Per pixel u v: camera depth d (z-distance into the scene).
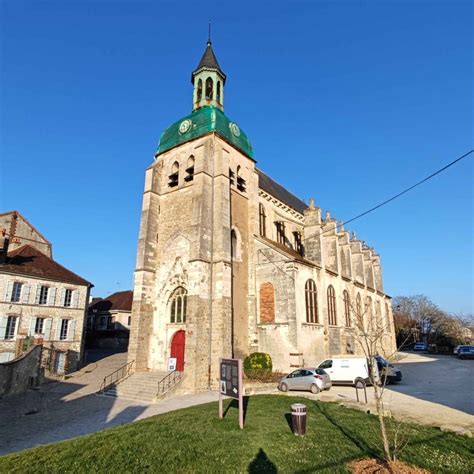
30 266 32.56
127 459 8.45
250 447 9.05
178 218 26.67
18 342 28.70
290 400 15.41
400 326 70.38
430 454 8.52
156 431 10.49
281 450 8.84
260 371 21.81
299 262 25.78
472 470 7.70
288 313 24.11
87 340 55.00
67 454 8.81
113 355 42.19
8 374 20.33
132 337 24.56
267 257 26.41
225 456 8.52
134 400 18.67
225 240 23.78
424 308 78.38
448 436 9.95
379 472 7.44
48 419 15.05
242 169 29.50
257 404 14.54
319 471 7.61
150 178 28.56
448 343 62.19
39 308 31.41
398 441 9.45
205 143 25.98
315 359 25.25
